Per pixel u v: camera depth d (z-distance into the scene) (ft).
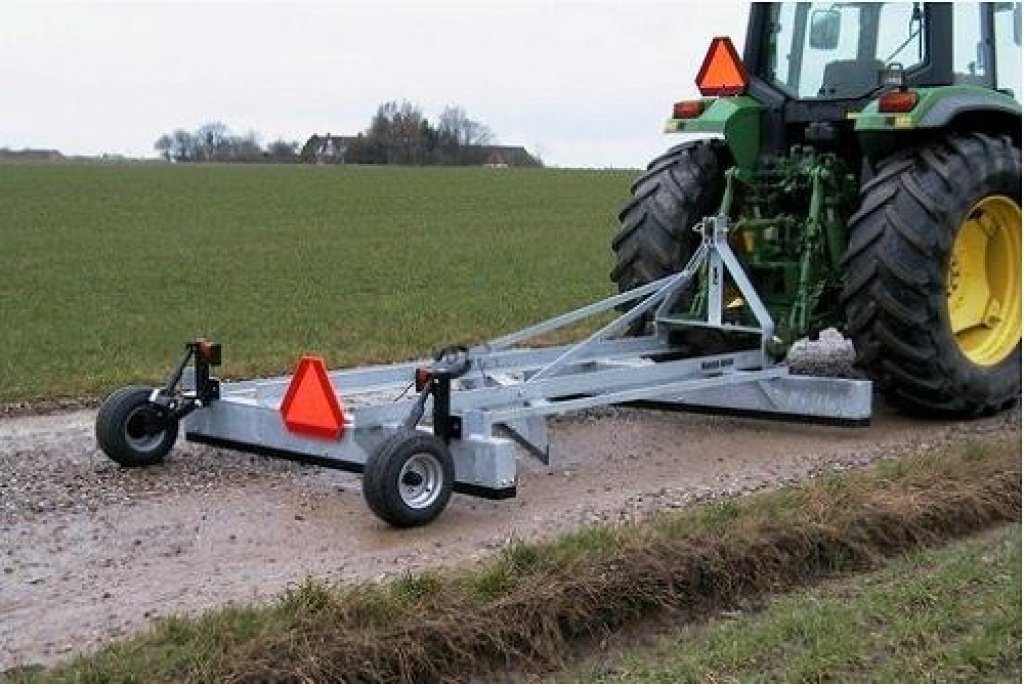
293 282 52.75
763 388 21.50
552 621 13.05
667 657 12.67
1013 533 16.40
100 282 53.36
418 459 16.24
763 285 22.99
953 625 12.84
